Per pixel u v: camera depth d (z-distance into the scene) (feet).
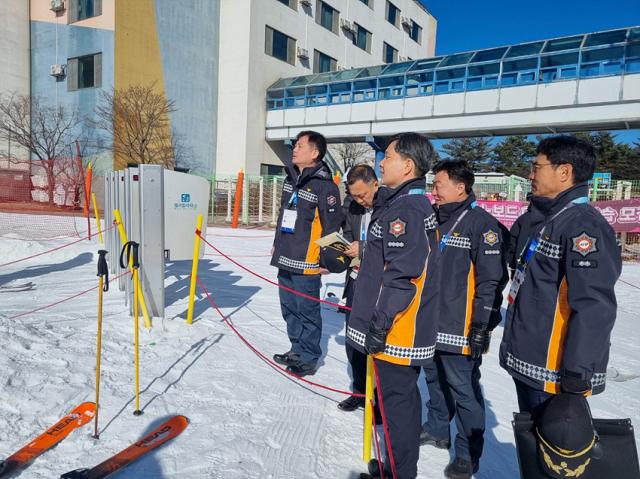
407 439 7.55
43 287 21.68
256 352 14.33
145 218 15.40
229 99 78.54
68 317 16.11
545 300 6.47
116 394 10.50
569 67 55.31
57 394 10.00
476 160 153.28
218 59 79.25
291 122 78.13
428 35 123.03
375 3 102.37
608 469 5.93
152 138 69.92
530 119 57.77
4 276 24.03
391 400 7.61
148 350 13.29
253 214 72.02
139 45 68.13
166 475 7.97
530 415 6.63
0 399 9.27
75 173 59.52
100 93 66.64
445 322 8.95
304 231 12.74
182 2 73.00
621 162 118.73
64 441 8.59
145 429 9.29
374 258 7.54
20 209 55.93
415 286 6.90
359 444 9.77
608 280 5.84
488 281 8.50
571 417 5.83
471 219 8.95
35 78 73.15
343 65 95.09
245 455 8.83
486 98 60.49
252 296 22.04
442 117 64.34
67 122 69.82
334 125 74.02
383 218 7.29
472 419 8.80
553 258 6.42
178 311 18.20
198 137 76.74
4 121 68.03
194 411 10.23
